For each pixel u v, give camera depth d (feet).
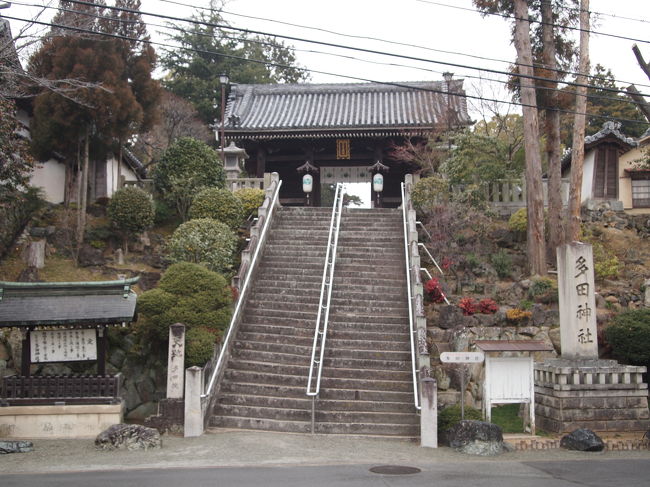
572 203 59.11
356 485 26.22
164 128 120.67
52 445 35.60
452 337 50.31
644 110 51.08
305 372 44.09
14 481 26.89
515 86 65.62
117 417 38.86
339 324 48.98
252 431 38.68
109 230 62.39
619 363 47.73
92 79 60.34
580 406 40.11
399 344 46.37
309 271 56.39
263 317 50.34
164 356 46.21
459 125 87.04
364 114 101.35
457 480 27.71
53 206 66.23
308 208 69.31
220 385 42.78
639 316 47.37
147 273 58.13
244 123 98.22
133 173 94.32
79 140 63.46
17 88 49.11
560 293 44.39
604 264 59.31
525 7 62.95
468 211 63.67
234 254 61.46
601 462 32.86
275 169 104.73
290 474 28.40
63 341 39.75
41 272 55.67
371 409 40.52
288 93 114.32
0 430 37.93
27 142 57.16
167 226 68.54
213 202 62.75
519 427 41.16
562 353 43.93
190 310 43.70
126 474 28.30
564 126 106.01
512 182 70.28
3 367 44.34
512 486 26.66
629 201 75.51
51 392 38.91
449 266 59.82
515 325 51.52
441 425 37.81
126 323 39.81
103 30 61.87
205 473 28.50
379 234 63.05
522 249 64.95
